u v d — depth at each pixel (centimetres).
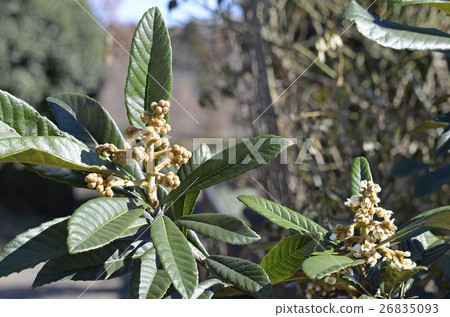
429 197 196
